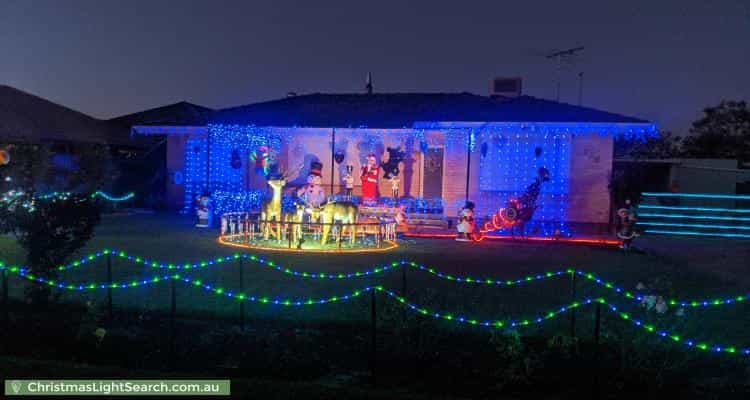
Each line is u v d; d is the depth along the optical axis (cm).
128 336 747
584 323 819
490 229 1828
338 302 912
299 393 566
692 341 752
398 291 1003
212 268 1198
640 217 2116
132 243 1538
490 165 2020
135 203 2550
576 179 1992
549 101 2300
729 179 2450
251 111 2386
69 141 2538
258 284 1048
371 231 1623
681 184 2514
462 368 668
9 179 1708
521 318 846
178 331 787
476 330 774
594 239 1819
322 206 1575
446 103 2334
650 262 1427
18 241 912
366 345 734
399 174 2255
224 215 1703
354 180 2272
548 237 1842
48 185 1948
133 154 3114
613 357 680
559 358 676
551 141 1994
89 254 1339
